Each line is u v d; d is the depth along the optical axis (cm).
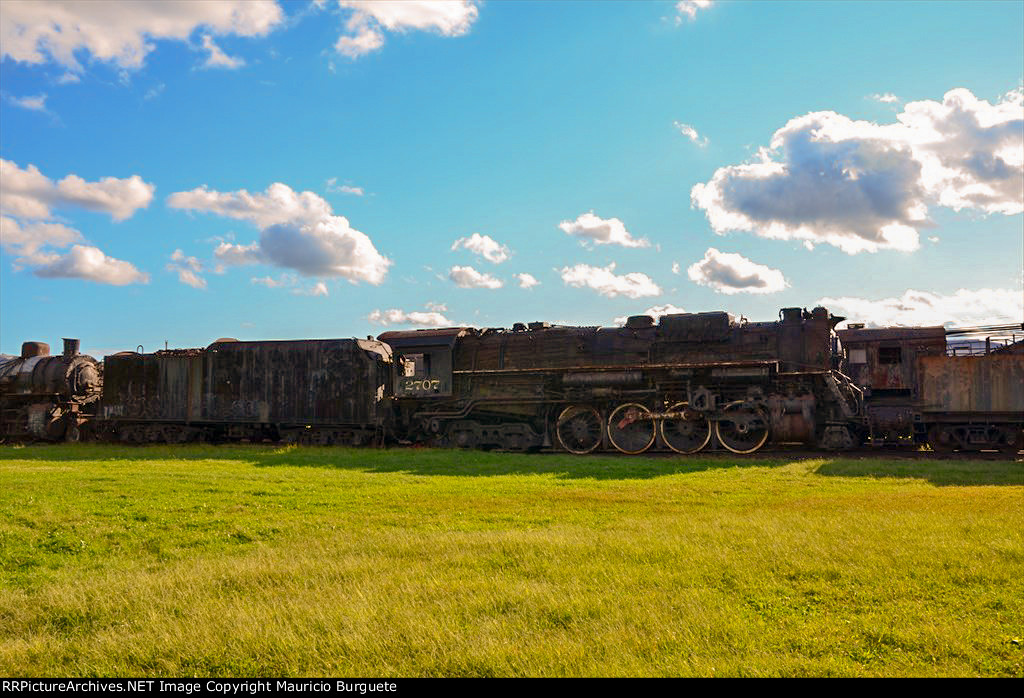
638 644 616
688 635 633
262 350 3266
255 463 2225
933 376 2530
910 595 737
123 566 1001
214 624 690
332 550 1006
